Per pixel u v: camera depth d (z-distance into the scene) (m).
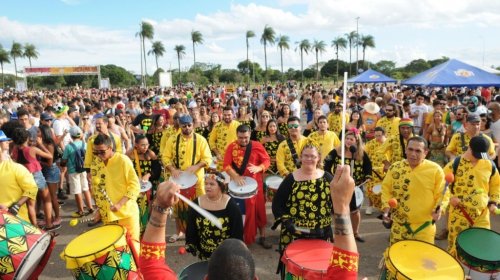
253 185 5.98
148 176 6.41
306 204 4.29
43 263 4.18
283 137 7.53
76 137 7.62
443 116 10.32
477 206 4.75
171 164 6.50
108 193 4.95
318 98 14.73
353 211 5.46
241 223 4.26
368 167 6.07
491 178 4.77
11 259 3.73
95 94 31.66
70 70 56.72
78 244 4.01
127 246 4.13
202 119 10.81
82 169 7.65
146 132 9.41
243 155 6.23
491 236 4.23
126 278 4.03
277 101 19.64
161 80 50.25
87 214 7.90
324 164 6.23
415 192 4.24
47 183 7.20
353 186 1.52
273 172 7.49
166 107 12.90
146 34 64.44
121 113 11.65
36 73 56.09
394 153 6.75
